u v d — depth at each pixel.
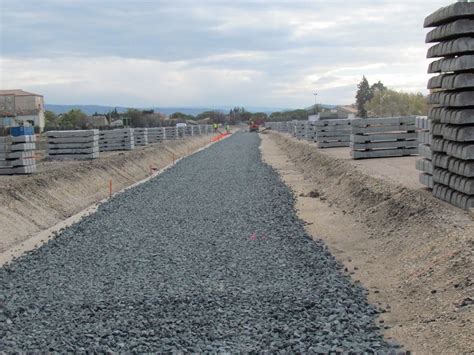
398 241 13.92
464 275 9.61
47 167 30.92
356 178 22.31
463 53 13.19
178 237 17.88
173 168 42.88
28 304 11.49
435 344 8.10
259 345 8.68
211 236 17.78
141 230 19.28
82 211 24.56
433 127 15.12
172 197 27.16
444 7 13.37
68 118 97.75
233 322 9.91
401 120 28.12
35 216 20.91
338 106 169.12
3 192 20.67
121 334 9.52
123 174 35.84
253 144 74.06
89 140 36.81
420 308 9.64
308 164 36.00
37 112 99.12
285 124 97.56
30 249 17.08
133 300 11.38
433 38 14.28
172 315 10.45
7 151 25.88
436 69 14.48
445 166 14.53
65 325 10.16
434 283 10.16
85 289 12.56
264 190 27.69
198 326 9.80
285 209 21.59
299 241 16.11
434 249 11.74
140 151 45.94
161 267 14.20
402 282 11.16
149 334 9.47
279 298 11.06
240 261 14.41
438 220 13.26
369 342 8.50
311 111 163.00
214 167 42.25
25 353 8.73
